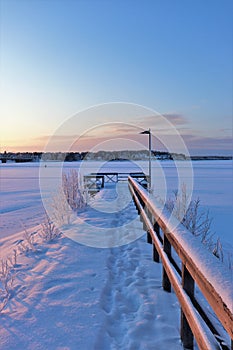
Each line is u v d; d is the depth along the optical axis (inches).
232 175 1337.4
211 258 71.3
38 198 639.8
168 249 128.0
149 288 140.7
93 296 129.0
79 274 154.4
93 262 173.6
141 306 123.6
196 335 74.7
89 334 100.3
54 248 204.1
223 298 52.6
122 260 184.7
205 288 64.6
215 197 625.0
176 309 120.9
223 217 415.5
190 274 87.7
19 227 353.4
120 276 159.0
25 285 141.1
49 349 92.4
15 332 101.5
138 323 109.8
